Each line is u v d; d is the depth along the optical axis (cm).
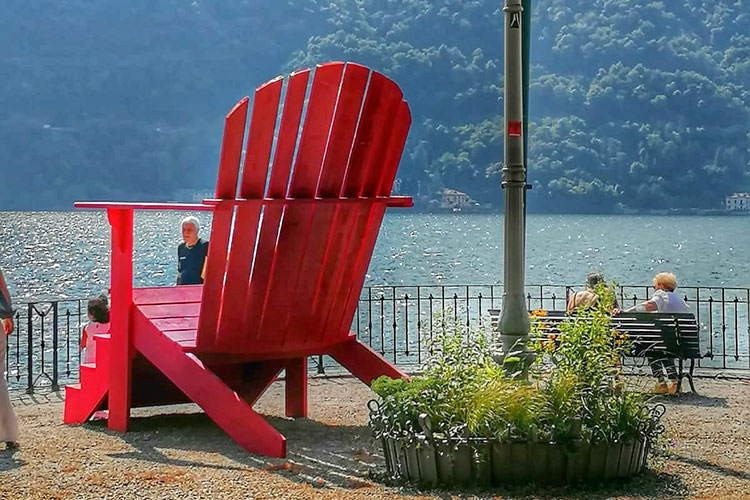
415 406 667
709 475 693
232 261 784
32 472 701
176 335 830
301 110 759
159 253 6538
